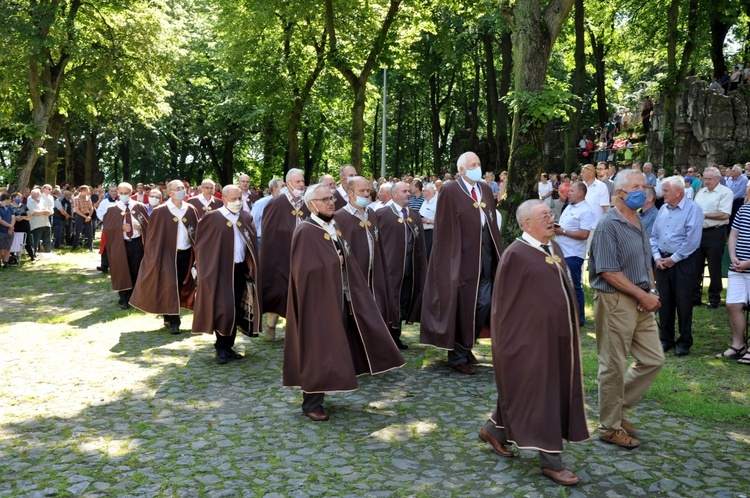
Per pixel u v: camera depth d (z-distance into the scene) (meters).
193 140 39.09
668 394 6.29
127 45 23.64
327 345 5.71
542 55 11.48
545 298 4.47
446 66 31.02
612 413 5.07
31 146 22.16
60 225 21.70
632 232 5.04
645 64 30.86
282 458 4.93
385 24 19.59
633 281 5.02
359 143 20.08
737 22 25.03
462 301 7.17
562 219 8.65
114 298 12.38
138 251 11.22
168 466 4.80
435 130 36.31
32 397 6.47
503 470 4.68
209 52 32.22
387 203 8.95
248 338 9.07
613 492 4.34
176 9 27.78
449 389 6.62
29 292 13.11
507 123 31.00
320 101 26.22
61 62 22.39
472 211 7.22
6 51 19.84
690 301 7.61
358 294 6.09
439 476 4.60
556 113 10.98
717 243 9.77
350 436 5.38
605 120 30.27
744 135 22.41
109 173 49.59
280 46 23.59
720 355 7.59
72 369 7.49
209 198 10.20
